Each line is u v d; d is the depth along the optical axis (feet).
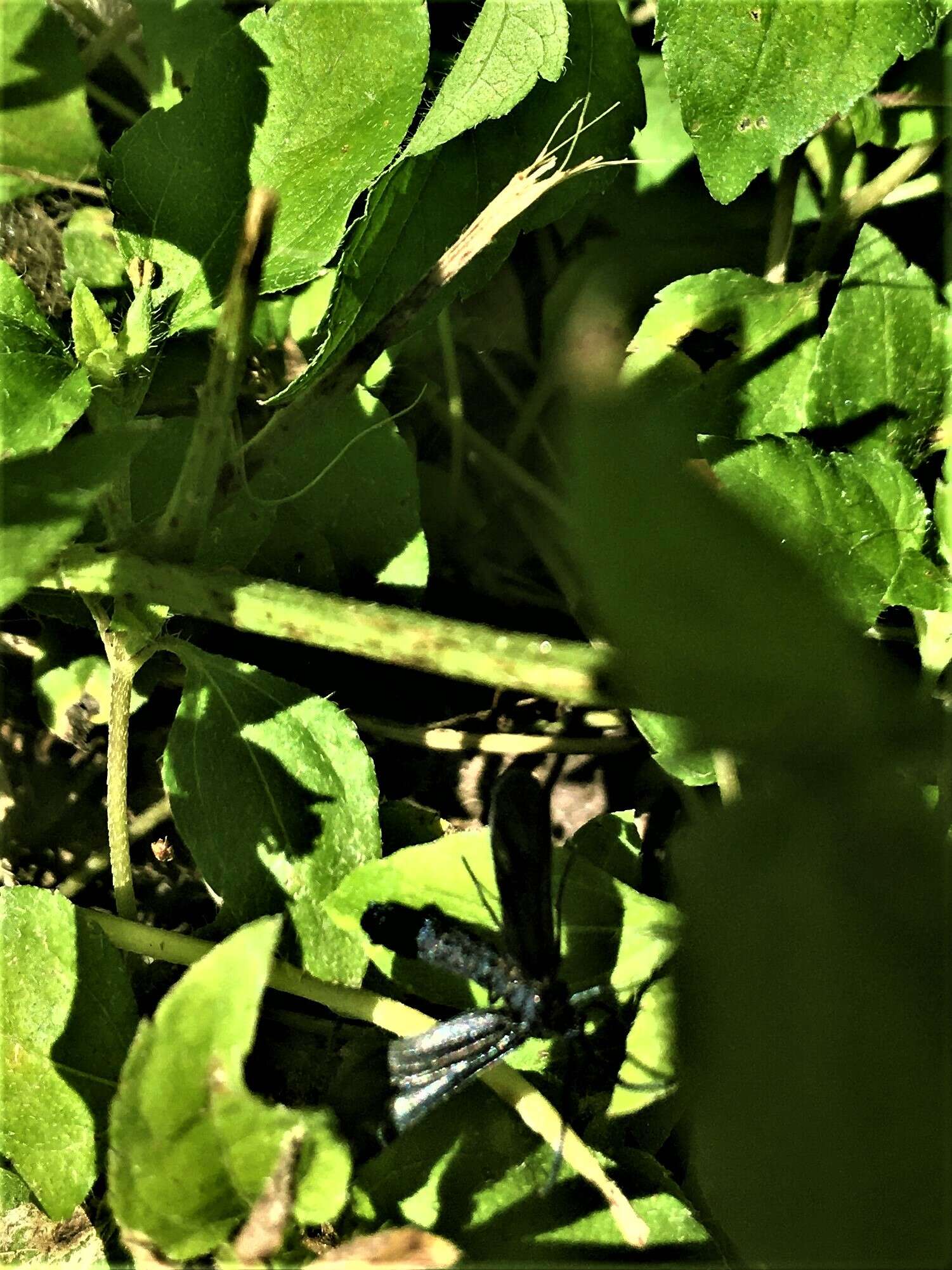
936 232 0.70
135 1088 0.53
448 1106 0.61
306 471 0.66
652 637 0.36
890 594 0.62
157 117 0.62
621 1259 0.60
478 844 0.62
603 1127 0.62
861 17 0.62
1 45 0.65
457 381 0.72
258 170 0.62
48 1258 0.62
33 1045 0.60
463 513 0.72
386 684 0.70
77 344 0.59
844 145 0.70
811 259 0.71
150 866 0.68
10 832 0.68
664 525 0.34
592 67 0.66
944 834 0.46
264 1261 0.54
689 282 0.67
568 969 0.62
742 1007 0.48
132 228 0.62
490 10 0.63
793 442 0.62
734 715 0.39
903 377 0.65
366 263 0.63
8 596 0.55
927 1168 0.48
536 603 0.72
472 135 0.65
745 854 0.48
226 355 0.57
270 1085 0.65
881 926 0.47
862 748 0.44
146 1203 0.53
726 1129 0.49
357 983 0.62
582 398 0.34
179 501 0.59
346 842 0.62
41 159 0.66
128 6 0.71
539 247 0.72
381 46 0.62
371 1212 0.61
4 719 0.68
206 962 0.53
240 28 0.62
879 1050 0.47
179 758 0.62
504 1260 0.60
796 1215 0.48
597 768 0.70
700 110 0.62
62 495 0.56
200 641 0.67
